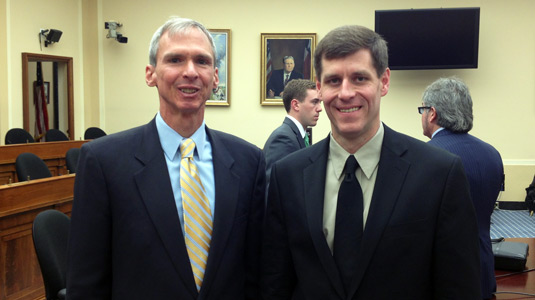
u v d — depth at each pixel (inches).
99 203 60.4
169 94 62.6
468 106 83.1
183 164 63.5
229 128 347.6
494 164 80.1
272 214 63.8
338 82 57.4
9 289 137.0
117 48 355.9
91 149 62.0
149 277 59.4
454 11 308.0
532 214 302.7
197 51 62.3
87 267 59.7
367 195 58.9
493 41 319.0
